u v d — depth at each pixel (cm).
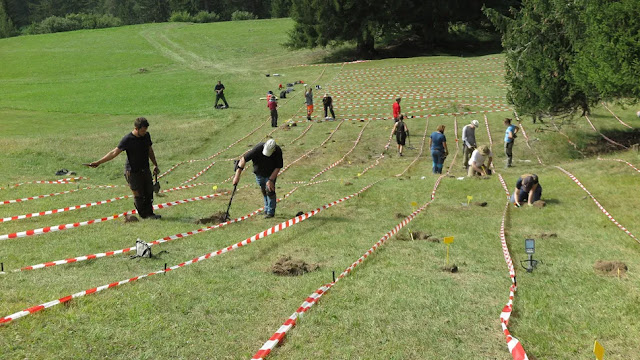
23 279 686
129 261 791
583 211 1188
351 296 655
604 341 548
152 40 6500
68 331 533
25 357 480
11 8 10431
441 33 5447
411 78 3766
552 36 2155
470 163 1730
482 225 1077
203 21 8700
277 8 8256
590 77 1883
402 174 1867
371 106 3081
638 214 1145
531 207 1243
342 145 2364
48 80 4562
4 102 3503
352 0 4738
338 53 5378
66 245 873
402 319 593
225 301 629
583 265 802
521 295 668
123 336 531
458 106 2925
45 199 1293
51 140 2259
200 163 2142
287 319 585
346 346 528
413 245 919
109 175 1908
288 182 1759
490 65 4019
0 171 1745
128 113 3122
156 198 1377
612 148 2158
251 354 510
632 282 721
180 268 754
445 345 534
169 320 573
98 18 8594
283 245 904
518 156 2156
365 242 927
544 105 2170
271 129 2683
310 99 2827
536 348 530
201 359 498
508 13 5312
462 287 698
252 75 4316
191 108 3225
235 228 1032
